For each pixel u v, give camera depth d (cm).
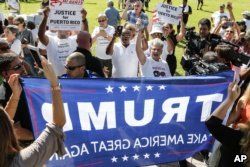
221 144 329
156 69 595
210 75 439
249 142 294
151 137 427
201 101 436
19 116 406
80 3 653
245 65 540
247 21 1171
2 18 1007
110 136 409
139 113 417
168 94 423
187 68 634
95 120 402
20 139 412
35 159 233
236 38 870
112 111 407
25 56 654
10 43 671
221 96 440
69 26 657
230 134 308
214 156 366
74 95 393
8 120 230
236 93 306
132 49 654
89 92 397
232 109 389
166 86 421
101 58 816
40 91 373
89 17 1962
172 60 743
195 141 442
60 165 394
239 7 2739
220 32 959
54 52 656
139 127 419
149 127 424
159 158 434
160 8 791
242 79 492
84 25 866
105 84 401
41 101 374
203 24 743
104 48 808
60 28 652
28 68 530
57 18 646
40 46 734
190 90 431
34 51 670
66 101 391
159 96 422
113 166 418
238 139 306
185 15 1609
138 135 420
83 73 475
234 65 545
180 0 2914
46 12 637
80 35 564
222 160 326
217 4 2848
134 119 416
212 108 441
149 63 593
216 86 438
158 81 418
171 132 433
